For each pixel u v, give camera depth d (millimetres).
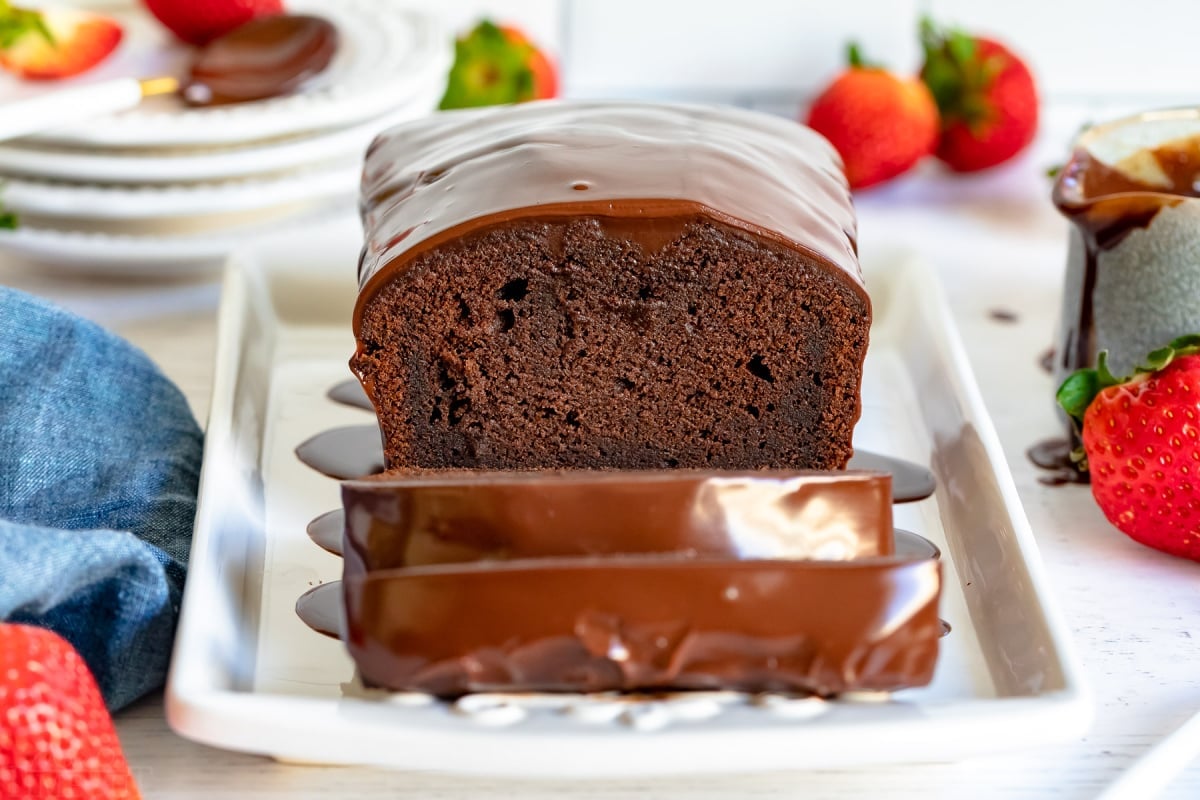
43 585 589
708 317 656
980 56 875
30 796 563
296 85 783
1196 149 711
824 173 693
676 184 650
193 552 621
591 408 668
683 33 921
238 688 605
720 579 584
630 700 593
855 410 668
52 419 664
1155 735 610
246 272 747
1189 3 919
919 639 588
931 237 854
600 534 597
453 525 598
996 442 669
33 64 784
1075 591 657
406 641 584
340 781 596
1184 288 681
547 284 652
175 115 760
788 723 579
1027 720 578
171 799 590
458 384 665
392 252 650
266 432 709
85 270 796
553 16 917
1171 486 649
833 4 917
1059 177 701
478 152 677
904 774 599
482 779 597
